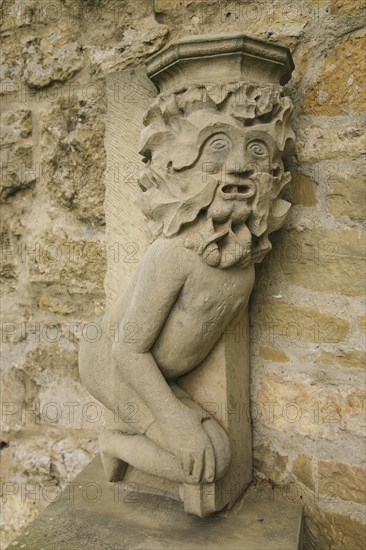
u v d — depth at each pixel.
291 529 1.18
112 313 1.30
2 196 1.76
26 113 1.69
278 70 1.16
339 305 1.27
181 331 1.17
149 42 1.45
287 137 1.16
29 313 1.75
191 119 1.10
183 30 1.42
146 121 1.21
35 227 1.71
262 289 1.37
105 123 1.50
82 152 1.58
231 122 1.09
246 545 1.12
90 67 1.55
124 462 1.37
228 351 1.26
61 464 1.71
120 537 1.16
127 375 1.19
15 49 1.70
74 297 1.65
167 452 1.21
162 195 1.15
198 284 1.14
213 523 1.21
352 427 1.26
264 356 1.38
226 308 1.18
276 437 1.37
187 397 1.26
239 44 1.08
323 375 1.29
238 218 1.12
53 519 1.24
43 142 1.67
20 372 1.78
